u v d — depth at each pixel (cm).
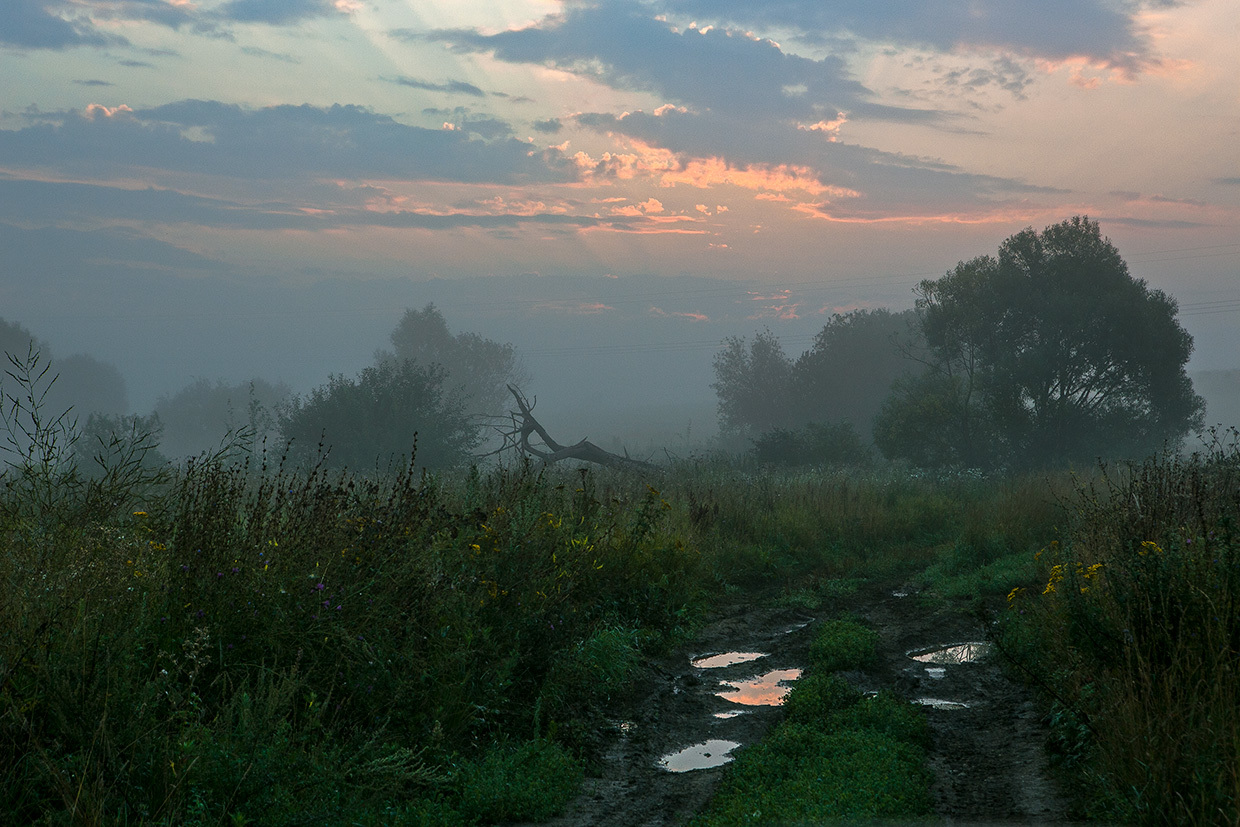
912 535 1684
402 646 575
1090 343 3134
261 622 520
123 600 493
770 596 1180
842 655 812
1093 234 3231
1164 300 3197
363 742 495
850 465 3089
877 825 441
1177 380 3161
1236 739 396
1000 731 621
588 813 497
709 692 756
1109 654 544
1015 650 743
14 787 379
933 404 3139
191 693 452
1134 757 433
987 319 3231
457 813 468
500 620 673
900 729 602
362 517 655
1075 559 791
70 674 431
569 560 902
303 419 3212
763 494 1738
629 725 661
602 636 770
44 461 533
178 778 398
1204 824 372
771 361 6512
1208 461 1005
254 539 570
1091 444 3134
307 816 412
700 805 506
